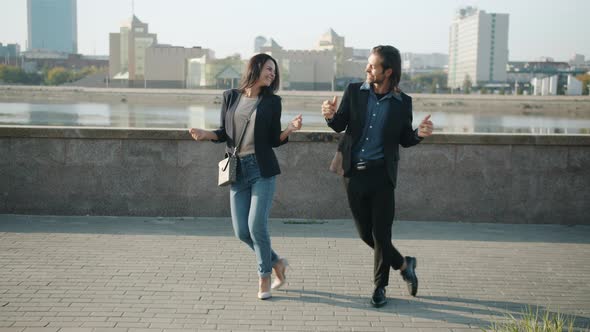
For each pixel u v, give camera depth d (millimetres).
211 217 7645
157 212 7660
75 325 4113
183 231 6852
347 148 4578
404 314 4445
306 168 7598
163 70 189750
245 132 4645
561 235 7027
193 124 70688
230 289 4906
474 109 134500
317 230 7020
